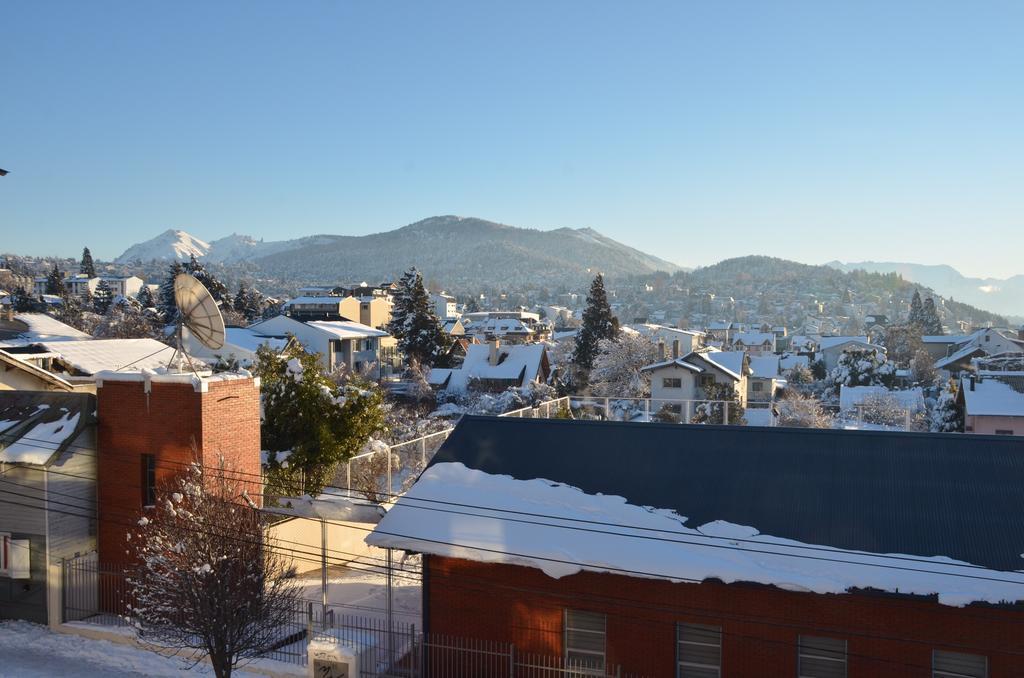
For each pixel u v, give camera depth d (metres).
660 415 58.28
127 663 20.05
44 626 21.98
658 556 17.62
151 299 167.88
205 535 17.69
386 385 86.50
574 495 20.08
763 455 20.28
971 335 141.38
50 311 122.38
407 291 96.25
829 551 16.92
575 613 18.73
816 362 126.06
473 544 18.89
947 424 61.47
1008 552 16.12
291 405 29.17
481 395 76.00
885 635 16.38
